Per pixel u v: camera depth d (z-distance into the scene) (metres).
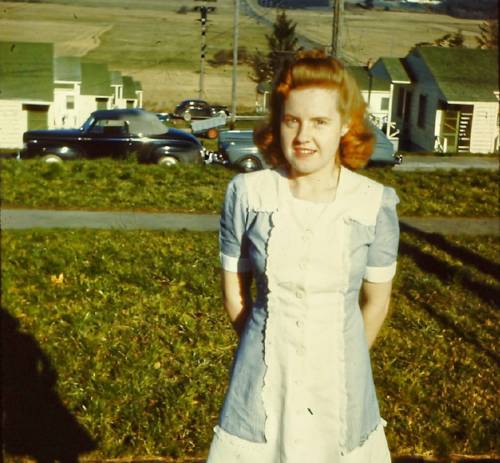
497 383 5.45
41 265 8.16
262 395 2.44
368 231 2.41
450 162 24.62
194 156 18.55
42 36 42.09
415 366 5.66
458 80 33.38
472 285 8.20
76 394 4.85
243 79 49.72
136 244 9.45
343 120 2.39
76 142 17.98
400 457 4.29
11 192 12.15
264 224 2.41
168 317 6.59
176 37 52.75
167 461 4.18
